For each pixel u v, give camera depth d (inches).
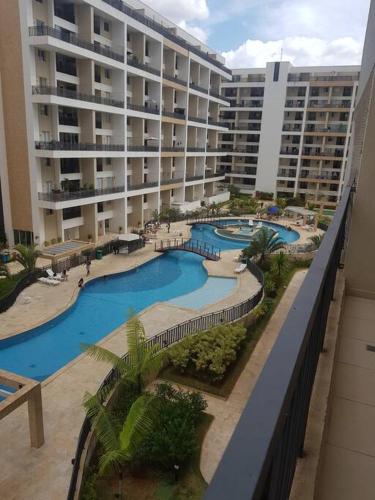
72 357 683.4
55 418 490.3
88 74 1254.3
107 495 378.6
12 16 1078.4
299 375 73.7
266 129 2632.9
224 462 43.2
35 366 652.7
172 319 797.9
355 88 2423.7
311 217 1943.9
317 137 2561.5
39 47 1106.1
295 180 2618.1
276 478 61.1
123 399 496.4
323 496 114.7
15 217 1238.9
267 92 2586.1
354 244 257.0
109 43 1374.3
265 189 2709.2
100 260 1209.4
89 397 416.5
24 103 1130.7
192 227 1808.6
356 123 381.7
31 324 756.0
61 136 1250.0
